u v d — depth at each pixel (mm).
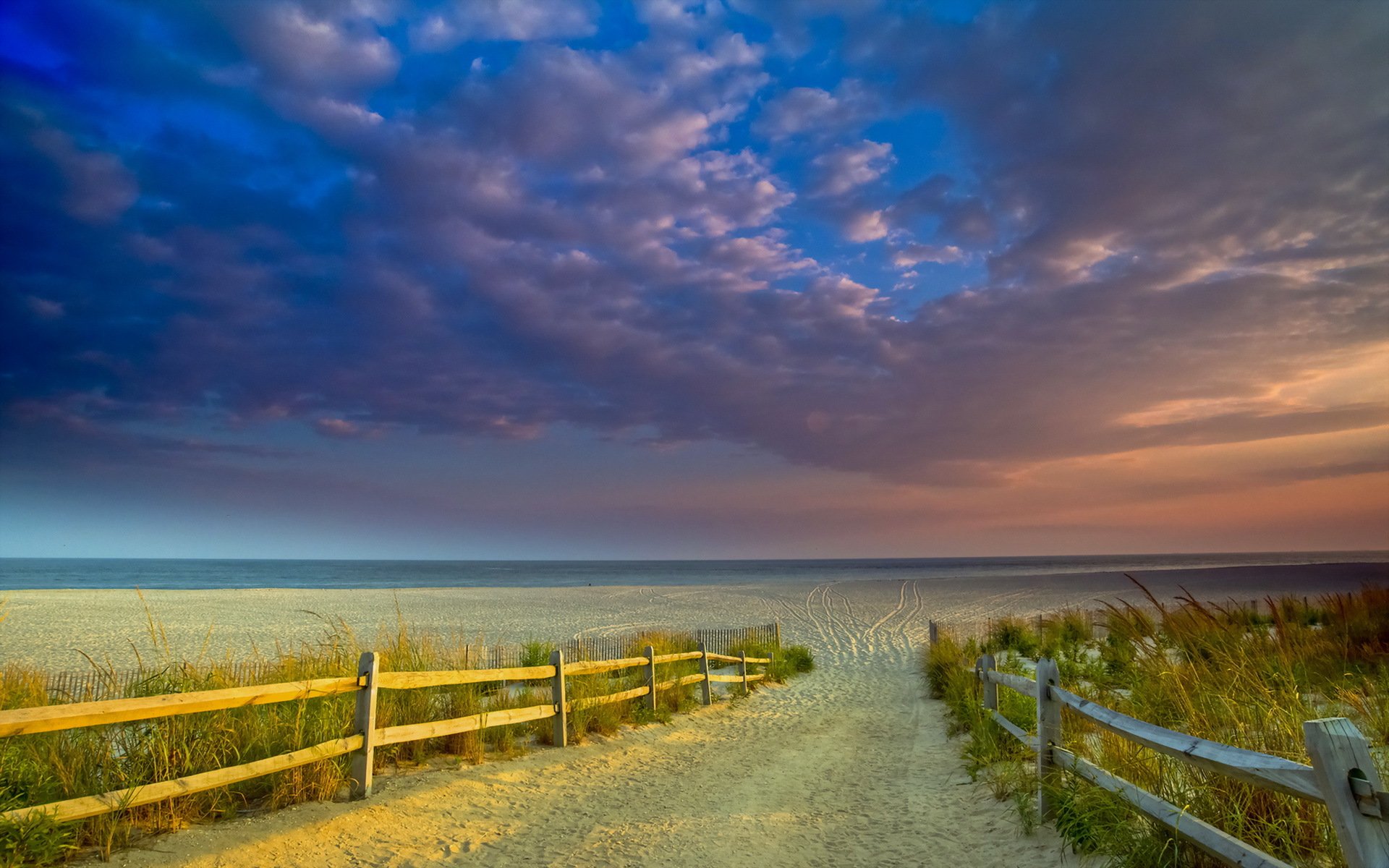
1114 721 4207
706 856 5004
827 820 5863
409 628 26312
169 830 4629
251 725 5496
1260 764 2754
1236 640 6949
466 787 6242
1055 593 48875
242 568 158375
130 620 28203
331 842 4828
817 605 42156
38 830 3867
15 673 6359
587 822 5699
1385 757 3910
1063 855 4418
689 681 11812
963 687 10656
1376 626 9445
